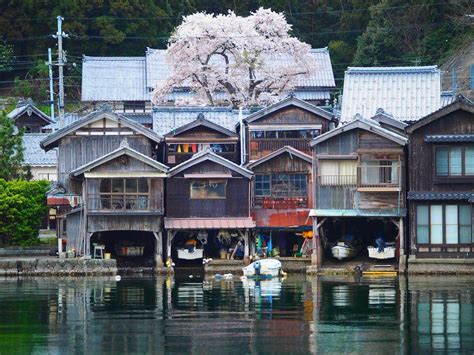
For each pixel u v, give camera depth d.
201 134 79.69
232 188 72.75
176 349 43.44
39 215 77.56
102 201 70.75
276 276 68.19
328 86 113.56
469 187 67.44
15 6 122.81
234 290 60.75
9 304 54.97
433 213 67.94
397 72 81.56
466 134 67.44
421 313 51.31
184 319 50.00
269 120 79.31
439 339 45.06
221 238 73.69
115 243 73.69
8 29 123.00
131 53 125.19
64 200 73.50
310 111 79.25
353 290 60.19
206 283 65.06
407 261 68.50
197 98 102.19
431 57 114.38
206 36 100.62
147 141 76.50
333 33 130.00
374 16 118.19
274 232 74.69
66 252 71.25
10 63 124.19
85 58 116.56
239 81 101.62
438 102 79.62
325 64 115.62
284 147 74.19
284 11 131.50
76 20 122.19
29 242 77.19
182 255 72.62
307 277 68.44
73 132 76.00
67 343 44.78
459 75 106.69
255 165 74.31
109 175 70.50
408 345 44.00
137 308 53.38
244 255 72.62
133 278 68.56
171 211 72.38
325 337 45.53
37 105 122.75
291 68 104.00
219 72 101.38
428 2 115.31
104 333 46.69
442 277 66.75
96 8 123.75
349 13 128.50
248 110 87.19
